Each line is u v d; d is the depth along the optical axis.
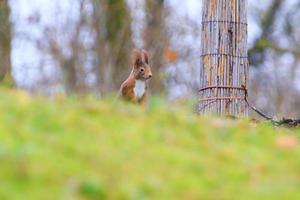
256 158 11.51
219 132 12.41
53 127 11.19
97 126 11.54
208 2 19.11
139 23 37.81
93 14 36.59
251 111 21.67
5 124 10.99
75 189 9.66
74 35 35.44
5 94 12.36
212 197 10.13
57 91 13.78
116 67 36.47
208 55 19.05
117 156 10.59
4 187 9.48
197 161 10.98
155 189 10.06
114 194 9.76
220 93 18.89
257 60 42.34
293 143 12.34
